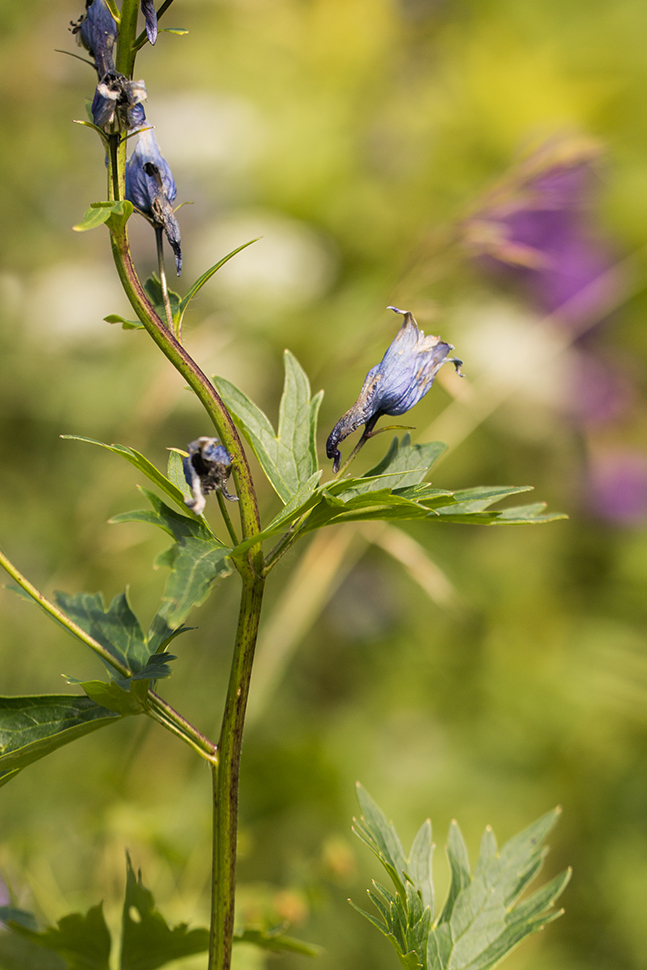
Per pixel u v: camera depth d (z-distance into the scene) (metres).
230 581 1.30
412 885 0.64
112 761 1.08
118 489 1.28
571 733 1.28
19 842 0.82
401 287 1.06
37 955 0.71
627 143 1.64
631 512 1.50
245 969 0.76
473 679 1.36
